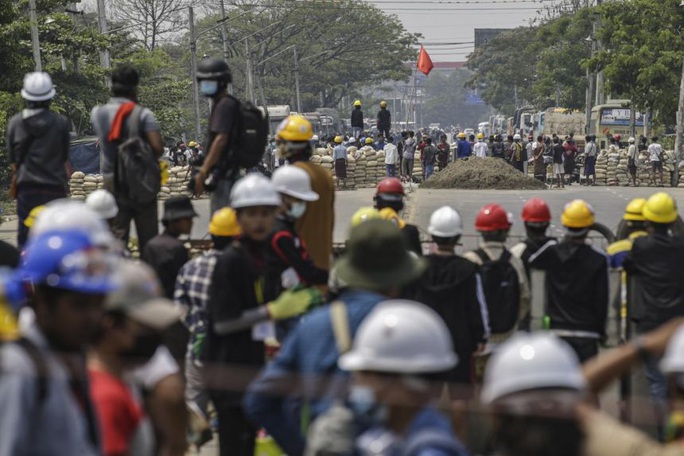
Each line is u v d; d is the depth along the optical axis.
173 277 24.38
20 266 19.52
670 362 11.24
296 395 14.55
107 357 13.69
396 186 26.56
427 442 11.20
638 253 23.59
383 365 11.37
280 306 19.48
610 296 24.47
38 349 11.27
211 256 22.80
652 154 124.69
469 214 79.69
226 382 19.20
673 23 143.88
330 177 25.25
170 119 155.38
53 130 28.98
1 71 105.31
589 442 10.70
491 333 22.75
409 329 11.42
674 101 140.38
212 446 23.31
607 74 143.25
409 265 14.66
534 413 10.45
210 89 26.28
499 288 22.73
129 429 13.41
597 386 13.24
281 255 21.39
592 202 95.81
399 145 118.69
